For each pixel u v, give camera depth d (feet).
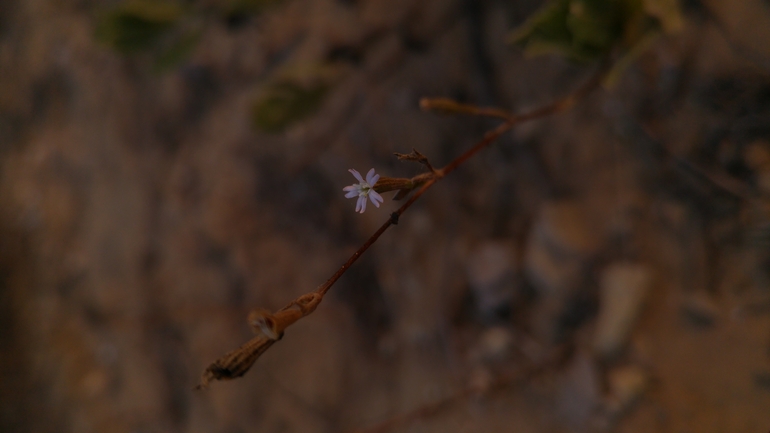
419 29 1.76
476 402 1.59
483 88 1.69
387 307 1.79
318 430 1.81
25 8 2.33
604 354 1.46
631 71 1.47
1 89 2.34
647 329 1.44
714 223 1.43
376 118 1.82
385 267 1.80
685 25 1.44
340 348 1.84
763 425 1.36
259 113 1.70
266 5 1.79
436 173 1.20
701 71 1.43
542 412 1.50
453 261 1.71
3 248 2.25
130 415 2.01
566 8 1.32
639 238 1.47
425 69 1.76
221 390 1.95
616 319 1.45
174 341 2.01
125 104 2.14
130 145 2.13
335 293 1.86
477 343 1.65
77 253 2.18
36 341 2.18
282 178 1.95
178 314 2.01
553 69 1.59
